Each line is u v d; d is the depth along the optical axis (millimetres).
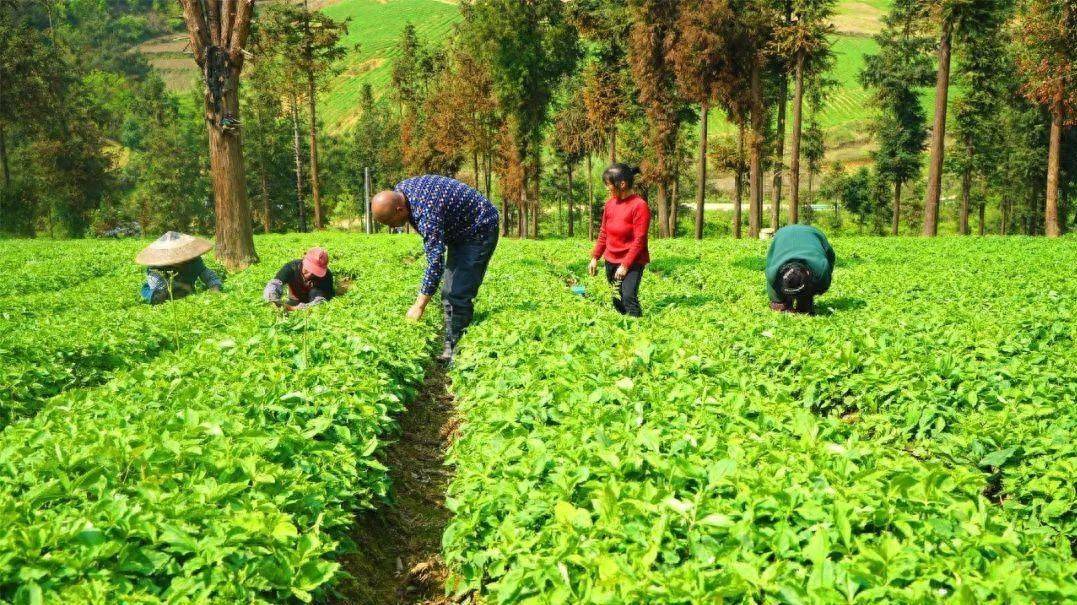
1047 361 7164
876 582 2961
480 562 3766
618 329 7820
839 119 119500
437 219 8547
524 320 8578
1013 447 4906
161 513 3523
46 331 8430
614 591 3049
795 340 7785
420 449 6684
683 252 24172
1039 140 51906
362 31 187625
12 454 4082
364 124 93500
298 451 4637
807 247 10367
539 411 5371
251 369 5836
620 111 50844
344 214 99250
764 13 39188
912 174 57938
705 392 5434
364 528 4914
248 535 3461
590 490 3967
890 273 15977
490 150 60000
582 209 89188
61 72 69938
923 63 52344
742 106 41969
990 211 77188
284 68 57531
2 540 3111
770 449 4238
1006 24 40812
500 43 53625
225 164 21156
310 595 3326
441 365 9281
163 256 11602
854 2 183750
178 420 4570
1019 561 3158
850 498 3582
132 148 120312
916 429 5910
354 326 7887
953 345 7613
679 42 40469
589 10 50281
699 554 3285
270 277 14836
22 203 62594
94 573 3125
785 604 2900
